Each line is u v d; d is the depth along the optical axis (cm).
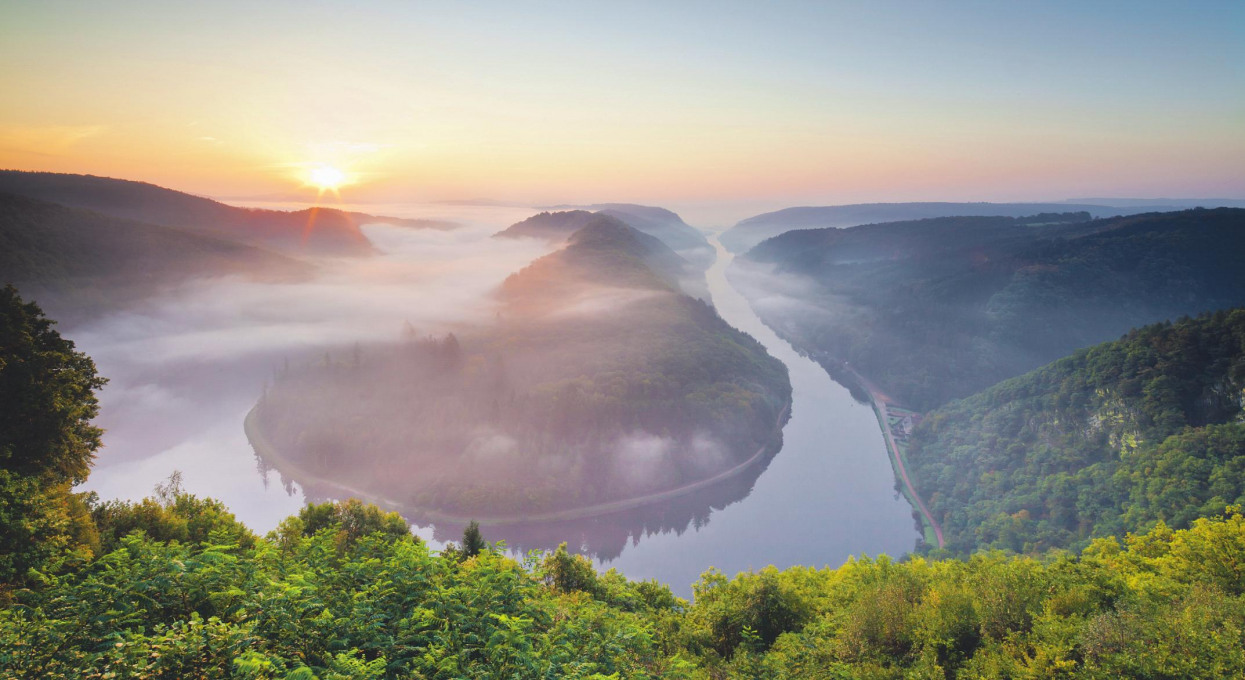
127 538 2895
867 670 3559
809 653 3897
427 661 2309
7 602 2678
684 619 4769
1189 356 15788
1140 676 2819
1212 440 12706
